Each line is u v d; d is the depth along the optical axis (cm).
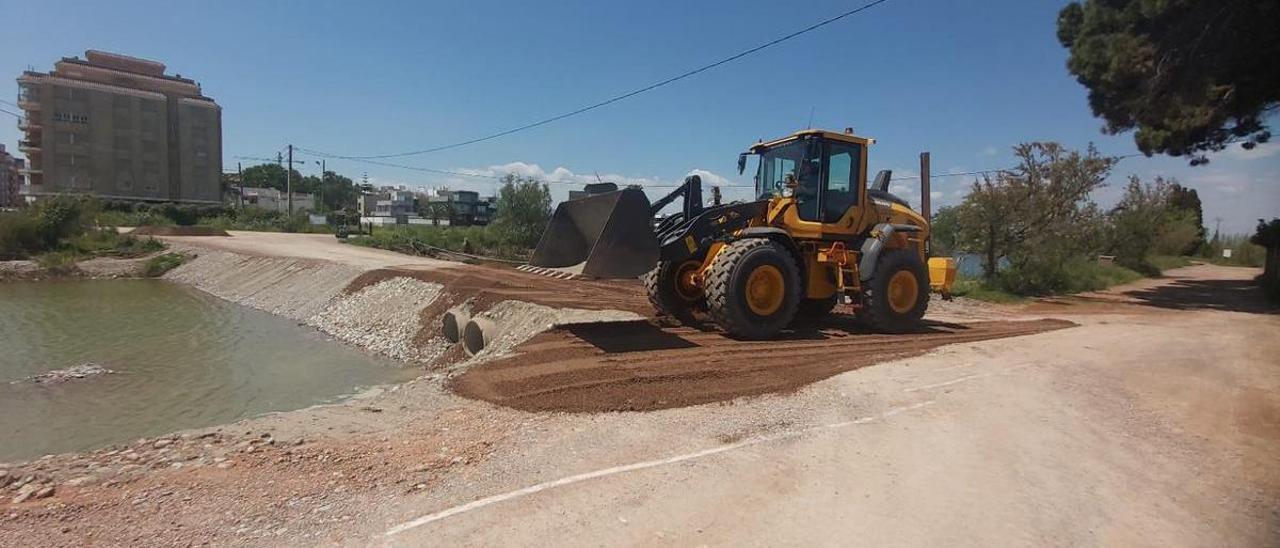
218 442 514
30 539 347
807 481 422
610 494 400
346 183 12394
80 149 7469
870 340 945
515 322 1157
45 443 731
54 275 2658
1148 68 1689
